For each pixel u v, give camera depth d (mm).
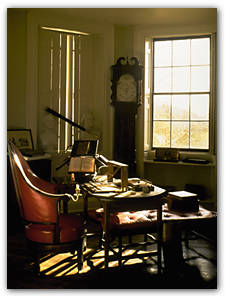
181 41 5242
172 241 2826
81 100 5203
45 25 4672
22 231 3875
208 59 5105
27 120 4590
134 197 2586
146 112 5348
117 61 4945
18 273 2750
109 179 3135
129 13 4695
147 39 5273
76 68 5148
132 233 2744
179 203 3031
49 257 3119
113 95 4992
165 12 4637
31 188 2584
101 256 3096
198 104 5180
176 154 4977
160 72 5367
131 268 2840
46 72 4883
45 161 4230
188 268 2844
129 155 5062
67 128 5133
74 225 2770
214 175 4902
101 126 5199
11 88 4523
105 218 2598
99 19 4945
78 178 3180
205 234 3357
